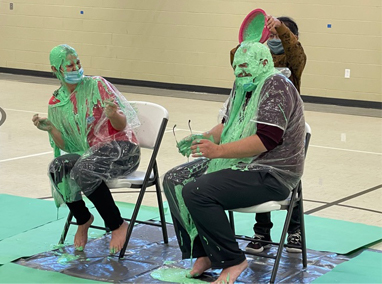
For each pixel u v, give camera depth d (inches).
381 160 251.4
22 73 511.5
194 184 115.9
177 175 125.2
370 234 155.0
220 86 434.0
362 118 355.3
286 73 129.6
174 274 125.3
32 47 502.6
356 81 386.9
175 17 441.1
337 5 383.6
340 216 172.9
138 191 197.8
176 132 298.5
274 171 118.0
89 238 149.6
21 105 369.4
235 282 121.8
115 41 466.0
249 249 140.3
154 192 196.1
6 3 504.4
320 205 183.6
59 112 140.2
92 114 137.9
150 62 456.1
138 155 139.6
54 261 132.6
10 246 141.9
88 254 137.6
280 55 141.7
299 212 129.7
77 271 126.1
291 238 142.0
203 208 114.7
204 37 433.4
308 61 397.1
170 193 125.0
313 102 400.8
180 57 444.8
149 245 145.5
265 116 115.3
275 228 159.2
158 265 131.3
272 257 125.2
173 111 361.1
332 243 147.6
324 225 162.1
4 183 199.6
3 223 159.0
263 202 118.9
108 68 472.1
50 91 434.0
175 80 449.4
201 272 123.4
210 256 117.9
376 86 382.3
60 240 144.5
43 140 272.2
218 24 427.2
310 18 392.5
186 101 400.8
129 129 139.0
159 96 418.0
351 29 382.6
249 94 122.0
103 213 135.4
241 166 118.3
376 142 290.4
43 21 492.7
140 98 405.7
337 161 247.1
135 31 457.7
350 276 125.2
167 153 250.1
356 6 378.9
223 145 115.0
